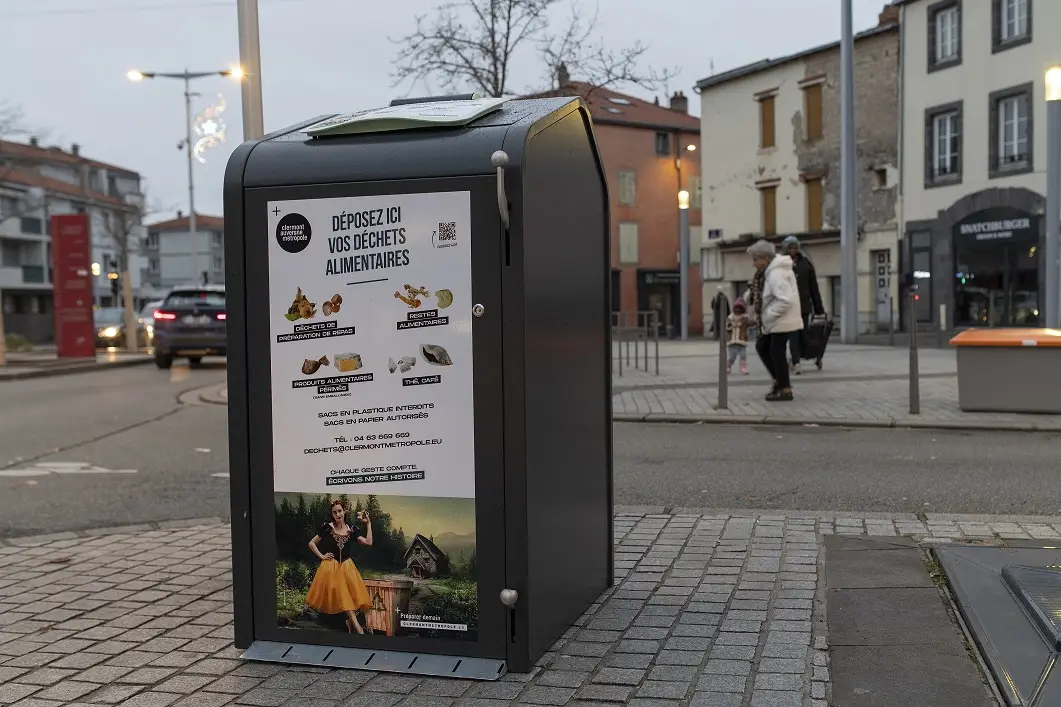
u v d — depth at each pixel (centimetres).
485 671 346
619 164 5041
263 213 363
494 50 1822
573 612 402
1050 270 1609
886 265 3450
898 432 964
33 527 639
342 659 362
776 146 3872
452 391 350
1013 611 386
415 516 356
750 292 1242
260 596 376
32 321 6362
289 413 366
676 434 980
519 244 340
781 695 324
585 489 417
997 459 798
